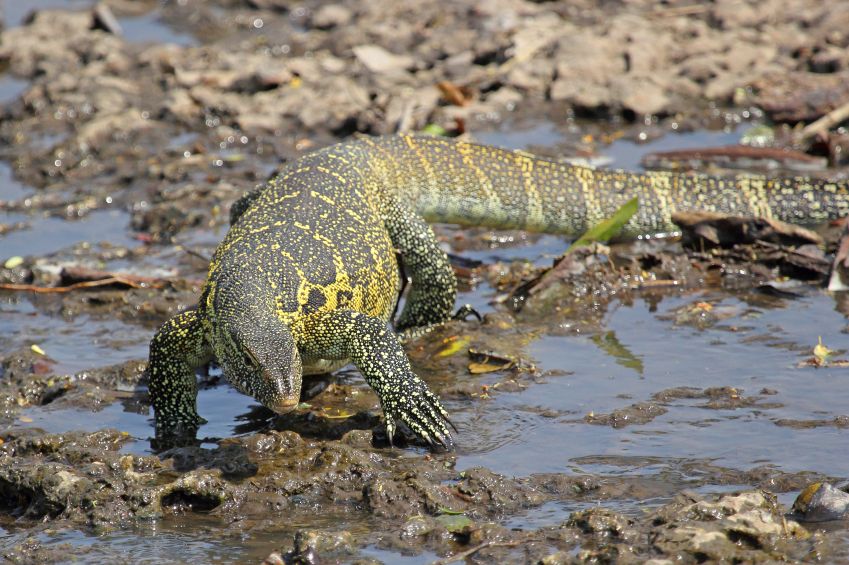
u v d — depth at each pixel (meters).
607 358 20.66
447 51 40.53
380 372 18.25
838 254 23.34
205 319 18.58
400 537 14.80
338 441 18.14
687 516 14.43
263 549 14.90
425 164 25.88
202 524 15.73
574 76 36.94
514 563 14.02
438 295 22.89
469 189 26.44
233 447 17.64
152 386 19.22
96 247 27.78
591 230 25.55
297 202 20.94
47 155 33.94
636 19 40.53
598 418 18.14
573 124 34.97
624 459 16.75
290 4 49.44
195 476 16.19
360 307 20.12
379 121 34.25
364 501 15.97
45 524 15.84
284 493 16.27
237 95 37.59
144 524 15.77
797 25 40.12
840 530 14.27
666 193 27.41
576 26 41.75
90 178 32.62
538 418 18.38
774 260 24.23
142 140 35.00
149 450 18.25
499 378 20.06
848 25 39.12
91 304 24.62
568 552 14.09
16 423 19.28
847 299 22.61
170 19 49.06
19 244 28.36
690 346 20.91
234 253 19.28
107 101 37.53
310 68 39.25
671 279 24.12
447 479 16.47
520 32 40.31
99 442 18.27
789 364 19.75
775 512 14.57
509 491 15.73
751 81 35.69
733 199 27.27
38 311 24.53
